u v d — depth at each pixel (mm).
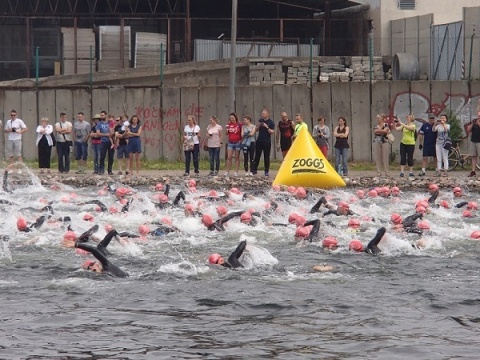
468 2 43781
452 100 35531
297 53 43031
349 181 30031
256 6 46625
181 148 36000
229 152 31531
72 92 36062
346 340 12102
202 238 19375
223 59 40812
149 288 14984
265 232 20047
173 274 15914
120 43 43344
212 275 15891
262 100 35906
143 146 36094
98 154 31969
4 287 15062
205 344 11922
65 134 32094
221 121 36062
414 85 35625
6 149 35562
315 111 35812
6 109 35906
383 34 43281
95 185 30469
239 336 12297
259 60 40625
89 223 20938
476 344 11914
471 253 18031
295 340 12102
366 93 35688
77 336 12273
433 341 12055
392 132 35625
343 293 14727
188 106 36000
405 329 12656
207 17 45438
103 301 14164
